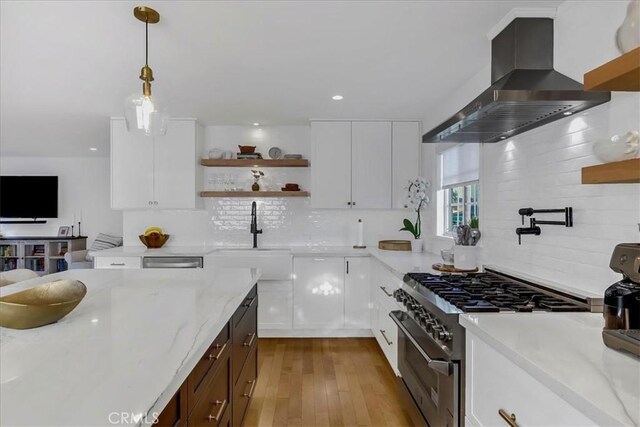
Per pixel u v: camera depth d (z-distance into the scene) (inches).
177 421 40.6
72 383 33.1
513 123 77.5
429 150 149.5
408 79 111.0
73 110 138.9
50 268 230.4
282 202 171.3
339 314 150.5
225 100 131.1
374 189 158.2
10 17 73.9
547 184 77.9
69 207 241.3
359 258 150.6
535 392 39.6
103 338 45.1
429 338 71.9
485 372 51.3
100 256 145.8
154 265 146.5
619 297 45.8
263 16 74.7
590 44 65.9
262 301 149.6
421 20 77.0
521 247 87.0
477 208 117.0
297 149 170.7
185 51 90.4
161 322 51.9
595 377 35.4
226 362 64.2
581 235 68.2
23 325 48.2
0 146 207.0
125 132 153.4
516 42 74.5
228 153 165.2
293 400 102.0
